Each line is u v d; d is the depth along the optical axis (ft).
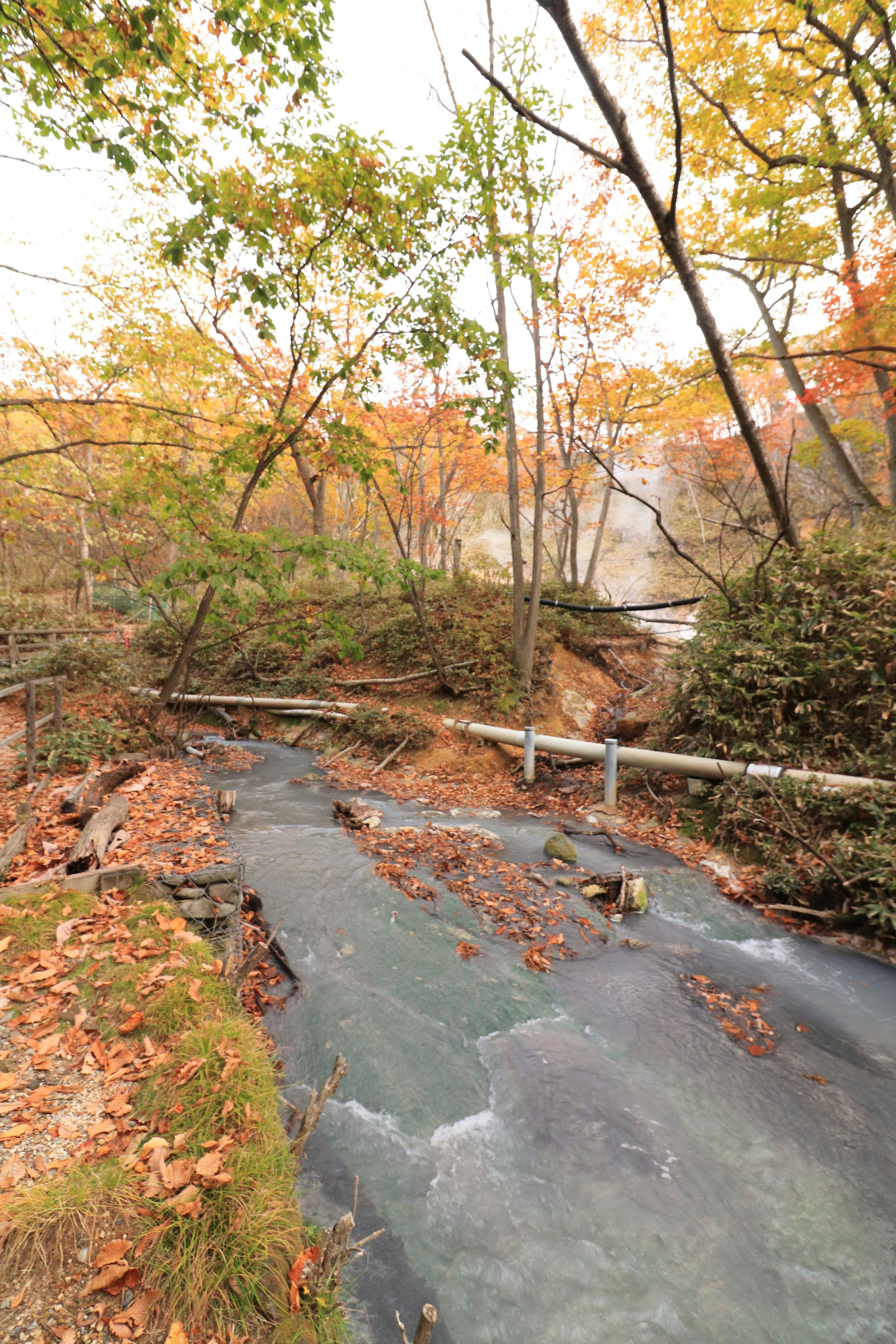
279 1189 7.52
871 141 31.17
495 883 19.89
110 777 24.38
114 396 25.61
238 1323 6.05
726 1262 8.68
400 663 41.93
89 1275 6.13
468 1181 9.70
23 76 15.81
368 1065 11.90
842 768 21.90
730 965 16.24
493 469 65.41
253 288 22.99
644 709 38.81
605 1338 7.65
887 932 17.06
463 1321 7.69
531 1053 12.64
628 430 51.47
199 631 32.19
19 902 13.39
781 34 28.94
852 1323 7.95
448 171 23.95
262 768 32.76
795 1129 11.02
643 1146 10.53
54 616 55.57
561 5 13.48
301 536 28.66
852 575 25.84
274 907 17.15
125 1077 8.95
